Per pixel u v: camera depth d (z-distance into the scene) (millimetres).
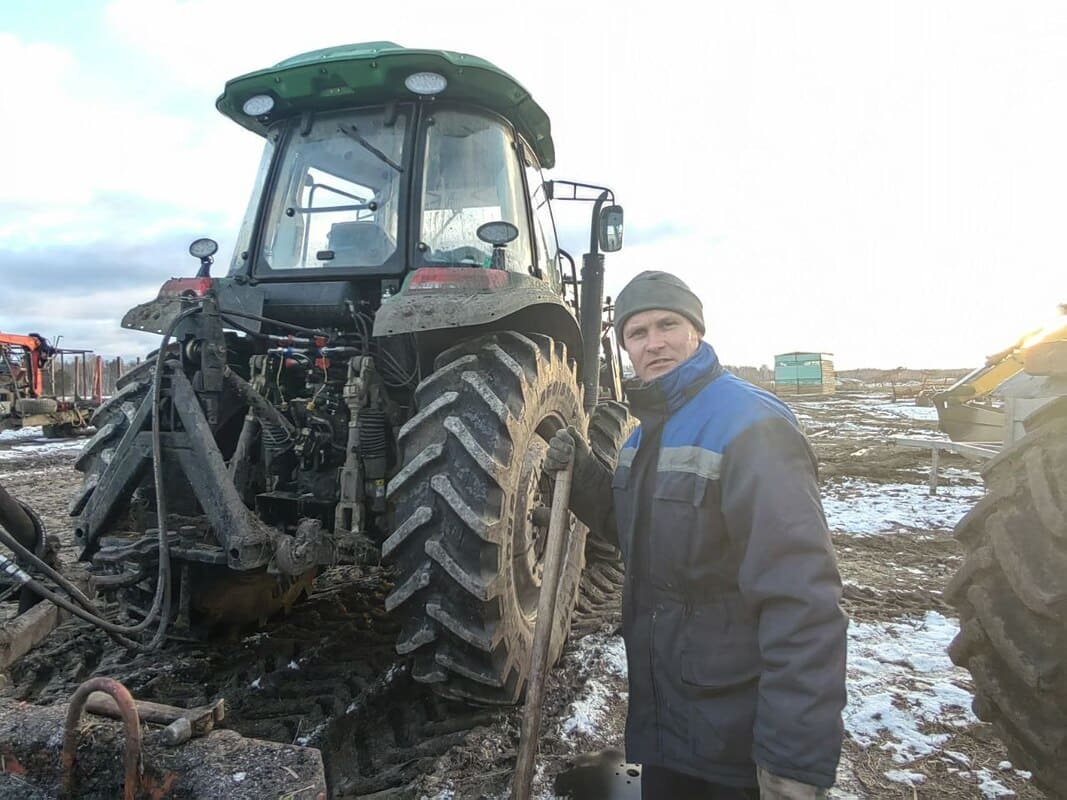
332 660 3193
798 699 1372
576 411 3416
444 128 3338
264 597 3498
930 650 3383
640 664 1734
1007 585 1896
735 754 1568
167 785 1337
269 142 3631
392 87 3234
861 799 2258
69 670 3025
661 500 1622
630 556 1745
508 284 2777
